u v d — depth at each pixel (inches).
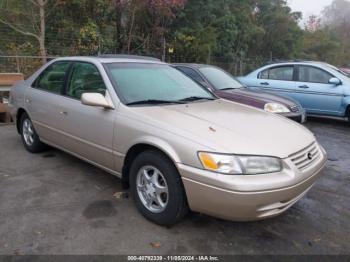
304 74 338.6
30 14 482.6
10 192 154.5
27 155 203.9
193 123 126.9
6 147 218.7
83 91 163.0
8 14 475.5
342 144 263.3
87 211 139.0
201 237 123.4
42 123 189.0
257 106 239.5
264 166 111.3
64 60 183.3
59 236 121.0
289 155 117.5
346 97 314.8
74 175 175.3
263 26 882.8
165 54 581.9
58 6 496.4
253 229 130.2
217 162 109.6
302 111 259.1
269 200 110.0
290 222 136.9
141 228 127.6
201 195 112.5
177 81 173.3
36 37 460.4
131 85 153.7
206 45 635.5
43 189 158.4
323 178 187.8
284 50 936.3
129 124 134.9
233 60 737.6
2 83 278.8
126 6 509.4
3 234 121.2
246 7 772.0
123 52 544.1
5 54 450.9
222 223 132.8
